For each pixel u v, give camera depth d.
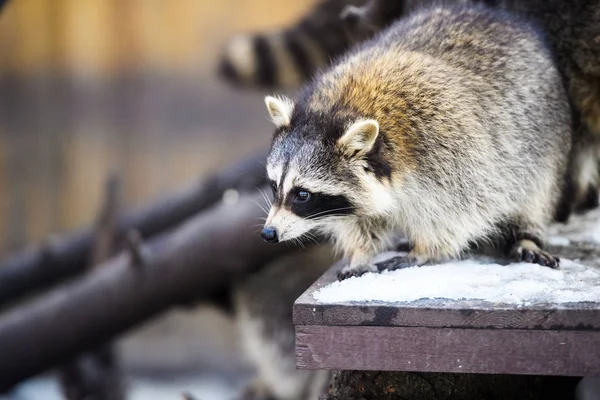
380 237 7.23
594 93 8.25
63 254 13.68
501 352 5.59
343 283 6.23
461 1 8.50
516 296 5.80
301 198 6.96
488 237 7.39
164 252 11.16
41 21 20.78
